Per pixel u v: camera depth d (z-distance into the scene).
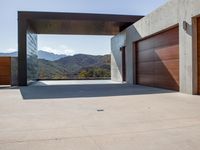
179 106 6.81
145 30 14.07
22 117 5.52
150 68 14.16
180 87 10.43
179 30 10.37
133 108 6.55
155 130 4.32
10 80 15.84
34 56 21.41
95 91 11.51
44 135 4.08
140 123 4.83
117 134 4.10
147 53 14.56
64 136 4.02
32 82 19.86
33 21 17.00
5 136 4.05
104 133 4.16
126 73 18.05
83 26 19.11
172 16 10.91
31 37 19.08
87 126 4.65
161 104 7.20
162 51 12.55
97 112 6.02
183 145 3.53
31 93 10.84
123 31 18.78
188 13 9.66
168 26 11.29
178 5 10.37
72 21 17.17
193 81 9.54
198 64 9.51
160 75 12.84
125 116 5.51
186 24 9.80
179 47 10.44
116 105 7.10
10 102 7.93
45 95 9.92
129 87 13.83
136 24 15.61
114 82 19.72
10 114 5.88
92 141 3.75
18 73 15.97
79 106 6.97
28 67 17.36
